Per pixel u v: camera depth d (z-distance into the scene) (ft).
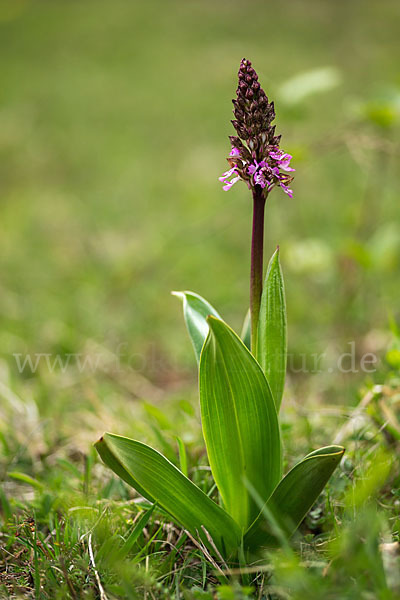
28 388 5.08
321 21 16.81
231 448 3.51
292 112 4.91
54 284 7.40
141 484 3.49
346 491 3.76
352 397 4.48
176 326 6.40
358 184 9.16
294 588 3.32
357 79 12.07
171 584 3.50
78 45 19.11
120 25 20.66
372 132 5.41
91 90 15.47
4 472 4.21
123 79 16.08
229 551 3.55
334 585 3.30
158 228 8.57
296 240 7.11
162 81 15.52
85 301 6.84
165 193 10.10
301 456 4.08
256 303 3.56
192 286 7.12
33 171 11.58
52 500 3.90
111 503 3.81
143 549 3.55
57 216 9.56
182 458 3.77
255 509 3.57
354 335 5.41
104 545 3.56
